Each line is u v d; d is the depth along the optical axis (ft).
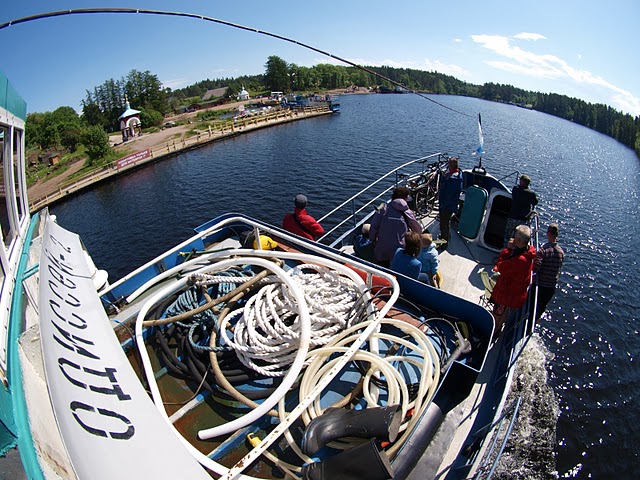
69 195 96.17
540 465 23.15
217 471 7.37
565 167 108.78
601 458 23.81
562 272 48.01
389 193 81.25
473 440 11.56
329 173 101.09
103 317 8.14
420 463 8.93
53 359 5.37
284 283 11.32
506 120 228.43
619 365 31.91
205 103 344.28
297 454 8.14
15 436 3.47
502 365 14.40
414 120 204.44
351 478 6.93
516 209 21.15
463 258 23.02
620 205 76.64
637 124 189.78
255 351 9.71
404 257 14.24
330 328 10.48
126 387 6.24
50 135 187.93
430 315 12.41
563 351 33.53
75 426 4.67
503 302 15.29
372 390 9.62
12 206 9.55
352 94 435.53
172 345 11.09
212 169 112.68
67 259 10.44
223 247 17.34
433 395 9.13
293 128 182.39
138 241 69.62
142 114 232.73
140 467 4.91
